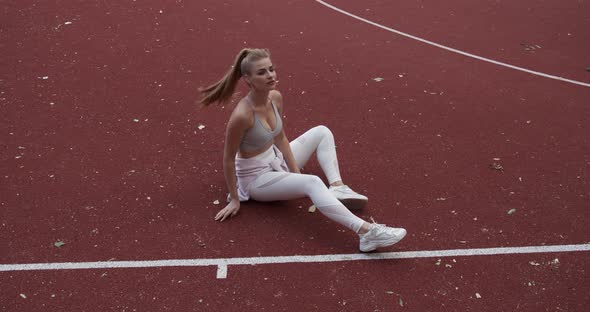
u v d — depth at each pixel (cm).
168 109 606
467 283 396
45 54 713
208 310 369
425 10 947
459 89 683
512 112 633
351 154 543
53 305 369
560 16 947
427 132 586
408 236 439
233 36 796
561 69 752
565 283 397
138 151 532
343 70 716
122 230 435
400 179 508
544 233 445
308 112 616
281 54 751
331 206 414
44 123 570
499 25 901
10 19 801
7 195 466
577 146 569
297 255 416
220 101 434
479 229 448
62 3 867
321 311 371
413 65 741
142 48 743
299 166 481
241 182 455
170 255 412
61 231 431
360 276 400
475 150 557
